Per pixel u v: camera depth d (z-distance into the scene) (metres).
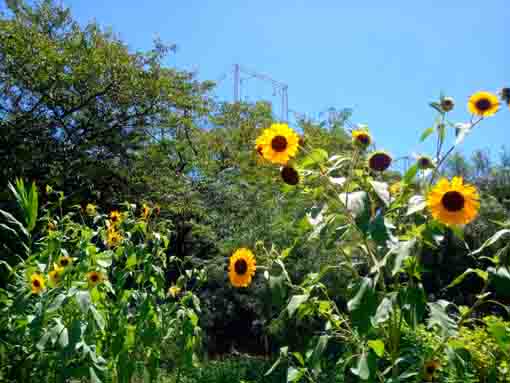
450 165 13.48
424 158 2.38
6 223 9.18
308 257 6.60
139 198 12.50
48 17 12.84
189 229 12.38
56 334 3.52
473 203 2.05
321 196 2.53
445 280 8.85
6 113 12.06
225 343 9.38
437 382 2.79
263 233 7.21
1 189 10.77
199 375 6.26
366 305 2.19
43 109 12.34
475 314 6.96
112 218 4.90
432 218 2.34
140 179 12.92
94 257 4.13
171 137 14.45
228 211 10.83
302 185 2.57
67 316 3.91
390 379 2.43
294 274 6.64
